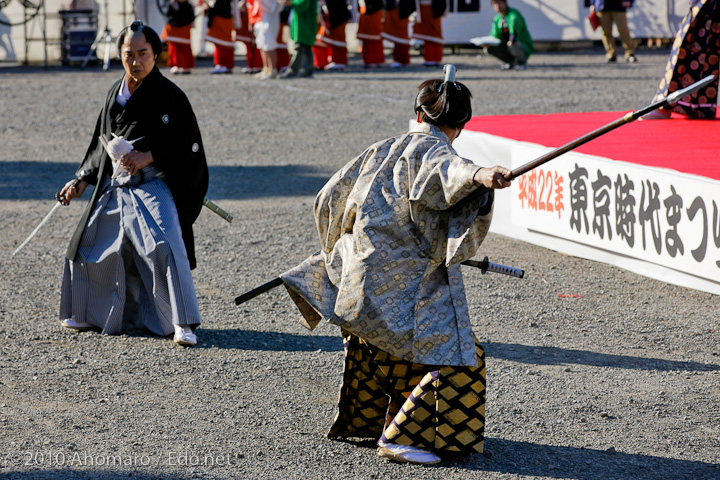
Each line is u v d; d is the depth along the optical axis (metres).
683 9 46.62
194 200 9.81
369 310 6.53
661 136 14.69
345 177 6.87
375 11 40.75
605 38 40.62
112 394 8.35
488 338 9.88
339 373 8.92
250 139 23.67
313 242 14.05
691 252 10.79
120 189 9.73
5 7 44.31
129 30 9.30
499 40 37.91
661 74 34.84
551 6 47.59
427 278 6.68
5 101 31.08
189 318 9.61
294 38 36.72
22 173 19.89
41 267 12.77
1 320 10.47
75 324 10.14
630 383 8.61
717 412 7.94
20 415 7.84
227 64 39.81
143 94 9.39
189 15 39.03
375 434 7.37
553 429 7.61
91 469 6.80
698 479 6.71
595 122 16.77
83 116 27.88
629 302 10.95
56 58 47.16
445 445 6.87
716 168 11.36
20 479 6.61
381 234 6.58
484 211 6.38
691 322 10.25
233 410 8.00
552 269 12.37
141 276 9.84
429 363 6.57
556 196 12.95
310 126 25.33
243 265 12.85
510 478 6.72
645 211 11.42
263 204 16.73
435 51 41.53
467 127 16.31
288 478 6.70
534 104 27.02
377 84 34.31
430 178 6.33
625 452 7.17
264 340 9.88
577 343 9.70
